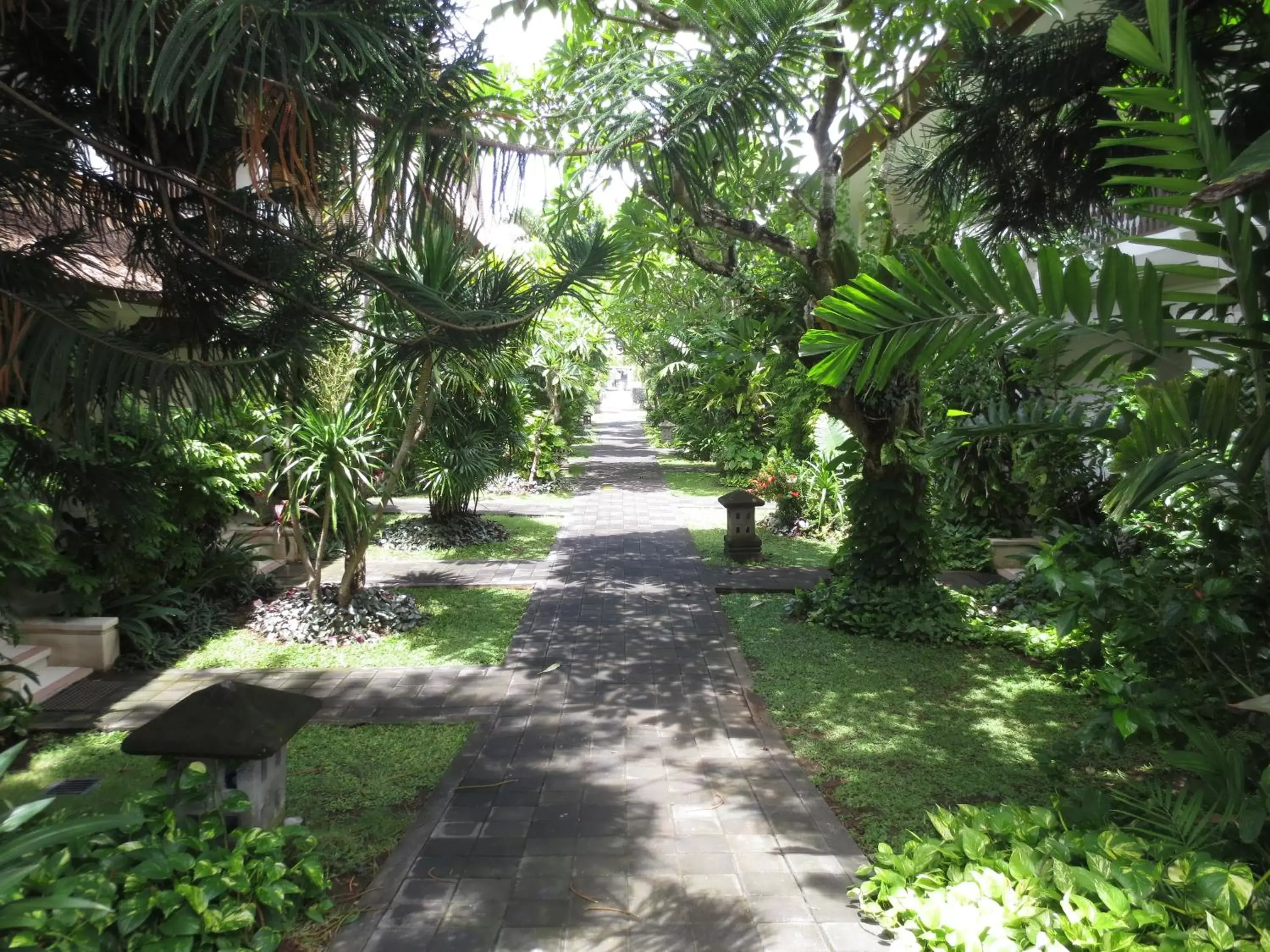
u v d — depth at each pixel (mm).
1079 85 3719
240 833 2883
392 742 4371
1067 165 4184
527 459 14672
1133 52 2354
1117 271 2553
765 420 15047
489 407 9453
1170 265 2582
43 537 4578
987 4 4711
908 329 2812
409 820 3531
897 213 8406
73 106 2260
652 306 13977
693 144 2238
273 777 3295
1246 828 2336
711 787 3816
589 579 8211
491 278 2924
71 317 2152
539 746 4305
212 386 2459
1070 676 4289
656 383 21969
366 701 4977
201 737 2902
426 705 4910
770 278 7059
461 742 4363
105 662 5457
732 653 5848
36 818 2732
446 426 8594
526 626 6590
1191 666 3051
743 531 9117
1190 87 2318
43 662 5328
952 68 4109
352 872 3131
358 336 3779
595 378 20500
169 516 5938
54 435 2660
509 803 3656
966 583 7629
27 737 4344
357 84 2078
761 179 6078
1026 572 5848
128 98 2148
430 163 2303
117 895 2518
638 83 2182
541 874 3078
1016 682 5199
